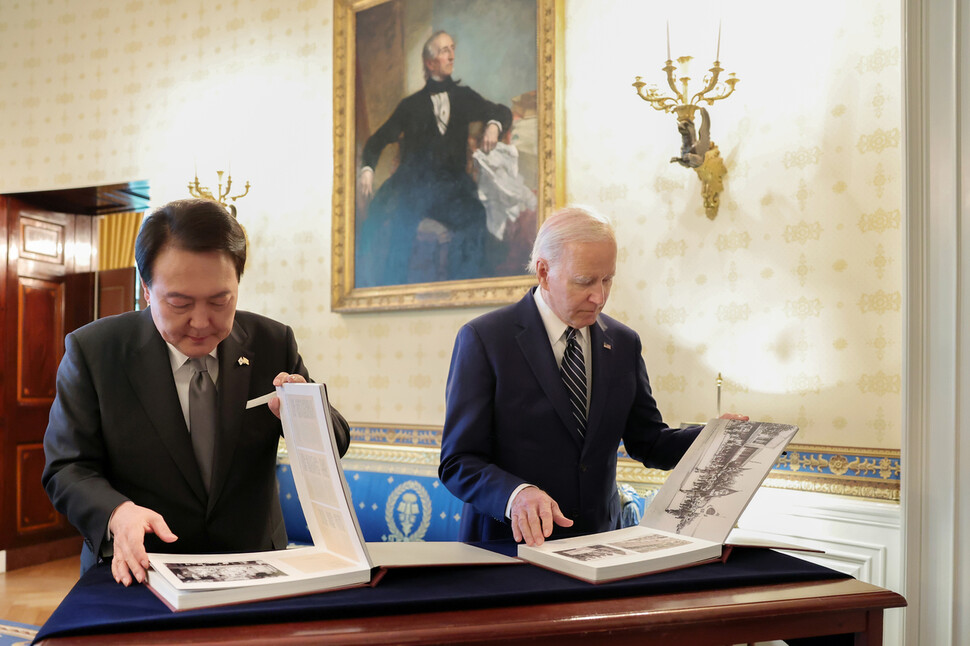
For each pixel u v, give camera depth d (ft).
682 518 5.90
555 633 4.18
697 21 12.50
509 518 5.79
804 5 11.52
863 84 11.02
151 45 19.42
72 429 5.61
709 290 12.30
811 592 4.83
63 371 5.80
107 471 5.85
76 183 20.10
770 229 11.75
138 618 3.97
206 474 5.93
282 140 17.66
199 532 5.84
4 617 16.07
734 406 11.99
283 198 17.61
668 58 11.61
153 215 5.17
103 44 19.98
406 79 15.87
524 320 7.18
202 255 5.06
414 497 14.15
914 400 9.62
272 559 4.98
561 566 5.03
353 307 16.25
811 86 11.44
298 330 17.29
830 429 11.14
